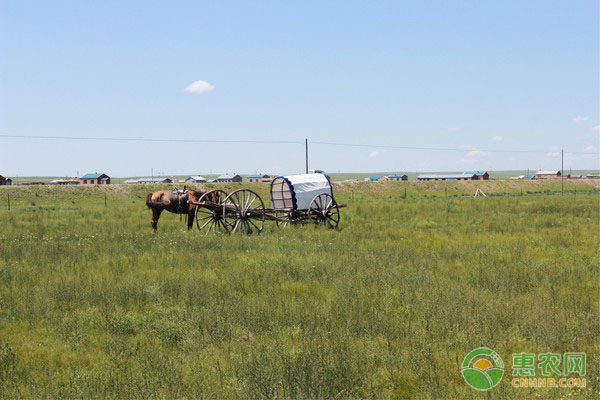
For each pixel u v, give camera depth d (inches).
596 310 332.2
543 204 1526.8
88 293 394.9
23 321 339.6
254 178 7096.5
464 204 1657.2
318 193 949.8
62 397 219.1
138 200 3034.0
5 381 236.7
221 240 709.9
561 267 481.1
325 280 442.6
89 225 1012.5
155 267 517.7
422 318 322.7
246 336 302.8
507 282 418.0
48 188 2972.4
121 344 289.0
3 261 542.3
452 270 484.1
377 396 223.5
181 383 232.8
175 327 309.9
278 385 227.9
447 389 226.4
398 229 904.3
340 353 254.2
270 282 435.8
